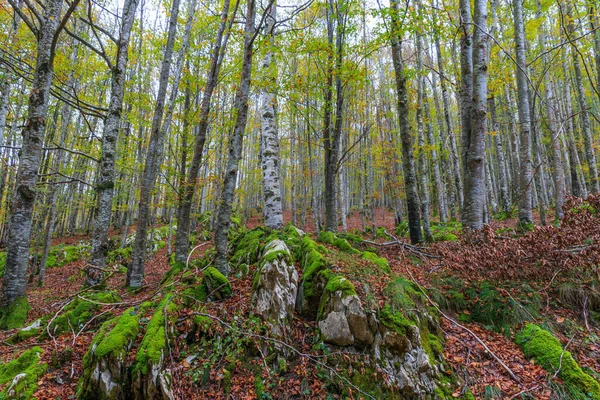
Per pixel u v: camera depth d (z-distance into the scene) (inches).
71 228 899.4
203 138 325.4
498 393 138.9
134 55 532.7
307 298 181.6
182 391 139.0
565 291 191.6
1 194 630.5
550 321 179.8
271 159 320.5
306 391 143.0
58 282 451.2
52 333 190.5
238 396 142.4
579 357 157.5
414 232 311.6
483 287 203.0
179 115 442.0
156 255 634.2
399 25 272.4
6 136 553.0
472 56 256.5
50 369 154.5
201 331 168.2
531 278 199.2
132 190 695.1
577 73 446.3
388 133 717.3
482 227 225.8
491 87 436.1
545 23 589.6
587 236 191.5
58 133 652.7
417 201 317.1
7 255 226.7
